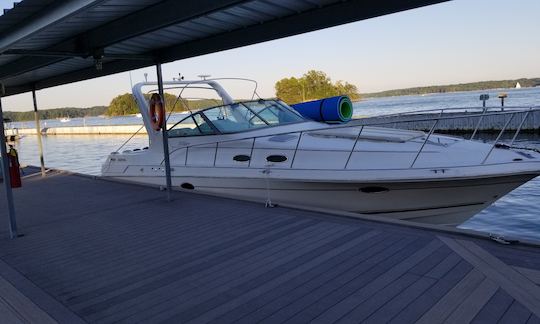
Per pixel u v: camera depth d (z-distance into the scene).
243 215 5.07
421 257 3.39
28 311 2.93
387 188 6.05
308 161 6.53
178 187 7.44
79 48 5.07
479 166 5.79
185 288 3.16
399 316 2.55
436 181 5.79
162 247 4.13
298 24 4.23
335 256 3.57
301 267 3.39
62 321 2.77
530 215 9.55
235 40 4.89
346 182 6.09
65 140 46.16
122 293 3.15
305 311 2.69
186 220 5.04
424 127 24.47
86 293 3.19
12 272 3.71
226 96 9.09
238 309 2.78
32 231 5.03
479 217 9.59
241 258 3.68
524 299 2.63
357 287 2.97
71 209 6.06
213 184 7.19
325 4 3.98
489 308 2.55
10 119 9.95
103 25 4.62
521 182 5.86
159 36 5.14
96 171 20.16
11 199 4.78
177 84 8.72
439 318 2.49
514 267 3.07
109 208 5.96
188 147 7.69
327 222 4.54
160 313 2.80
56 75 7.97
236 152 7.14
